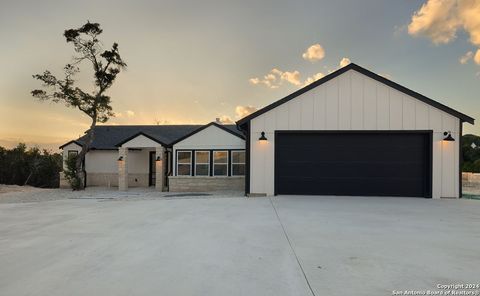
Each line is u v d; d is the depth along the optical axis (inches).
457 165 438.9
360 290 128.4
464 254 178.4
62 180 759.1
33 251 188.5
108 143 796.0
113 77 695.7
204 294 125.0
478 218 290.2
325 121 461.1
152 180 779.4
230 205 377.7
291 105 466.6
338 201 402.6
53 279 141.9
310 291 127.5
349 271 150.6
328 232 233.1
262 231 237.8
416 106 448.1
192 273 149.0
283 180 470.0
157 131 845.2
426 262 163.9
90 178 783.7
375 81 455.2
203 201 422.6
